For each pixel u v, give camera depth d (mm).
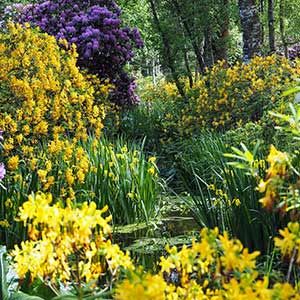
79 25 12305
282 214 2381
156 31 12969
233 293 1973
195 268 2316
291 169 2455
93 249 2475
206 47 14203
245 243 4883
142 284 1794
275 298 1899
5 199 5715
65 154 6664
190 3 12297
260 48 11891
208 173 8406
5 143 6336
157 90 17625
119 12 13289
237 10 12820
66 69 8148
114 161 7340
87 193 6762
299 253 2055
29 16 12836
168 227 6801
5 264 3646
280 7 18703
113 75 12656
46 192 6297
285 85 9680
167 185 9117
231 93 10484
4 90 6996
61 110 7418
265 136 7449
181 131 10930
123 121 12430
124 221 7117
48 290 3490
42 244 2414
